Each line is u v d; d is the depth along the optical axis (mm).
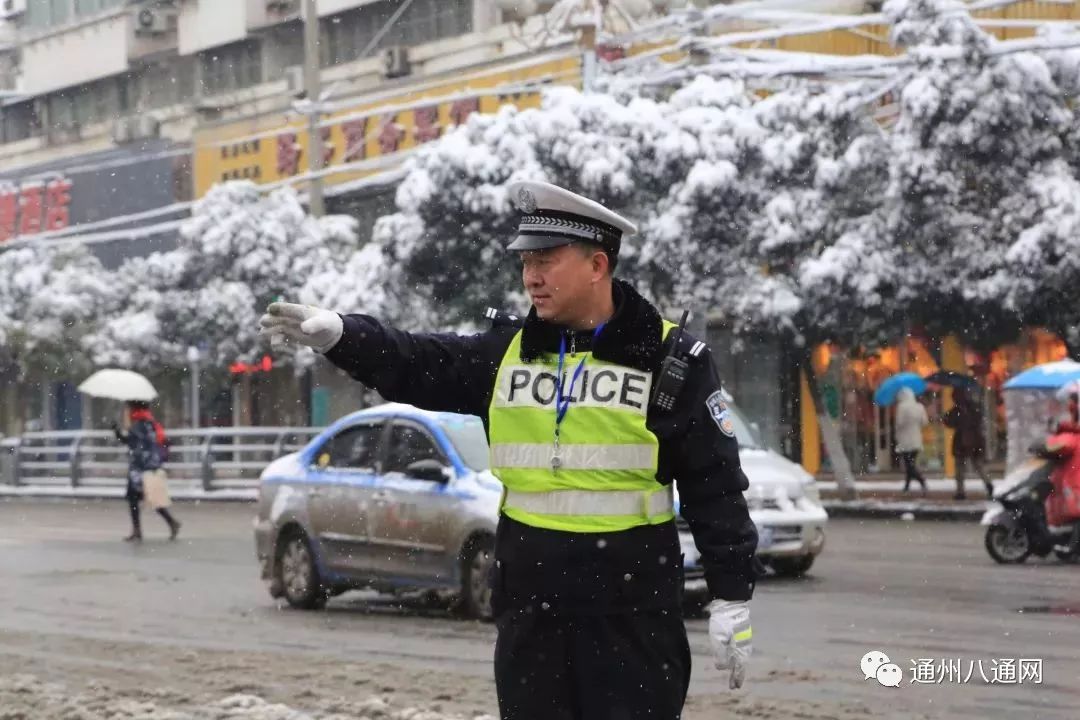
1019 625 12836
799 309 27484
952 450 28922
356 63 46875
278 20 49875
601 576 4902
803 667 10844
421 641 12516
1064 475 17812
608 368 4961
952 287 27109
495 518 13297
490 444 5129
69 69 57188
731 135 28172
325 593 14805
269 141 43594
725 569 4926
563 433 4961
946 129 26766
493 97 37188
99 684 10219
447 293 30828
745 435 17578
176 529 24094
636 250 28453
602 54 31906
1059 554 18312
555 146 29047
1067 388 17953
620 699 4910
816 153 27938
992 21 28562
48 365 41281
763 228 27719
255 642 12672
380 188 39812
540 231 4938
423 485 13875
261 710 8914
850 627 12805
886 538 22250
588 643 4926
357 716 8938
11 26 61375
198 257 38719
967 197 27156
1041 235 26266
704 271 28125
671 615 5016
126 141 52500
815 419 36844
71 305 41062
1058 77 27125
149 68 55062
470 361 5164
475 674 10711
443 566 13695
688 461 4953
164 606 15352
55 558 20859
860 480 35688
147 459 23812
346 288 30953
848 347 29328
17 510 33156
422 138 38781
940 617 13375
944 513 26375
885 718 8898
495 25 43812
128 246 48500
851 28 31375
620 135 28750
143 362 38719
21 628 13719
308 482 14930
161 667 11047
